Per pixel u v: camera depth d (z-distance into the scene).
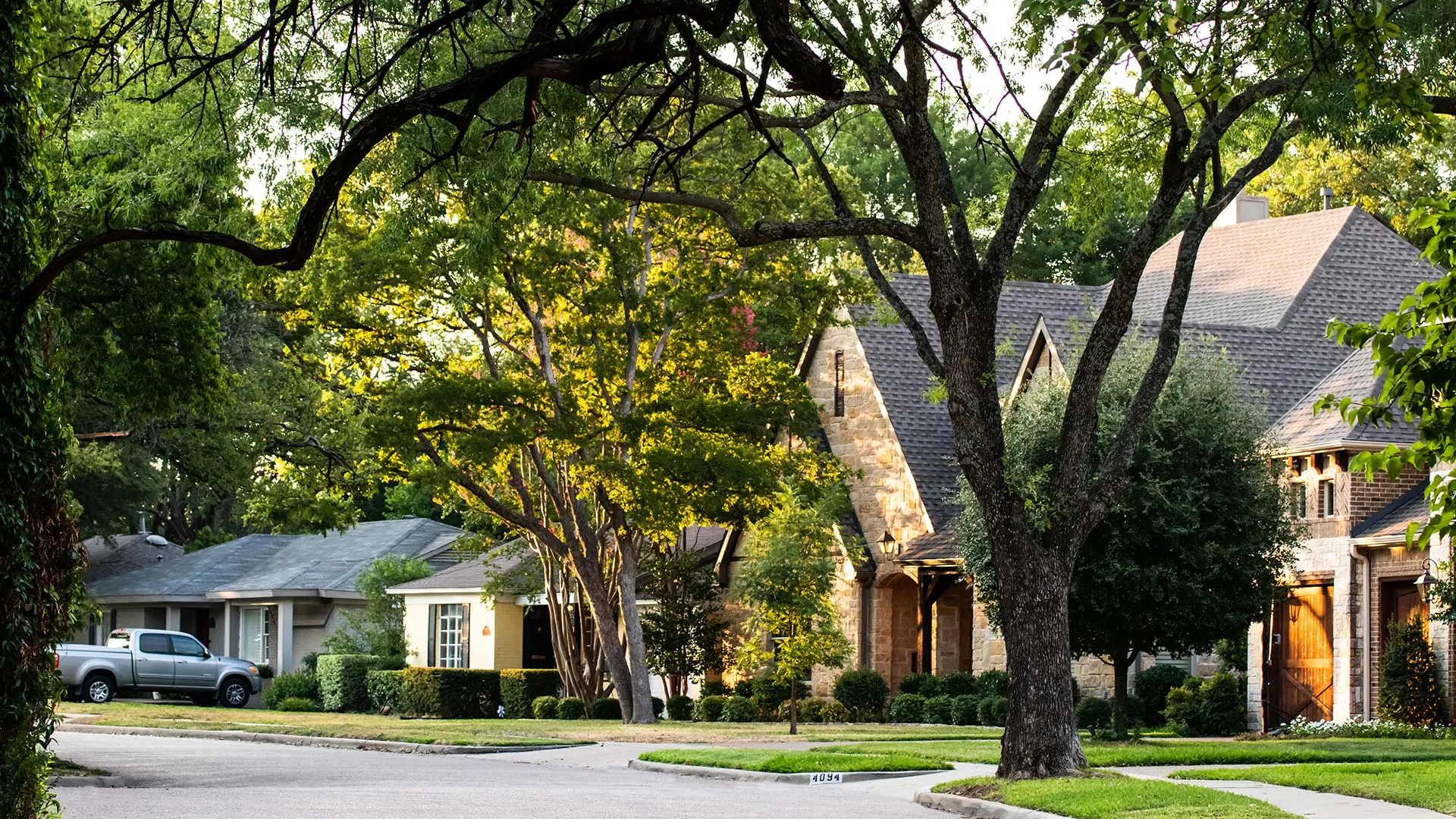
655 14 5.85
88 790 17.09
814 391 39.56
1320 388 31.14
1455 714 25.94
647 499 30.58
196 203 20.05
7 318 7.97
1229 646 30.16
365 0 7.25
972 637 35.25
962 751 23.31
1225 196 19.11
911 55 17.81
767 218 31.33
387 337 32.62
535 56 5.80
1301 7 14.71
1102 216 20.50
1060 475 19.03
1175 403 25.00
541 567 41.62
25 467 8.15
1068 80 18.31
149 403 21.88
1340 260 37.94
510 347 33.12
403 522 53.84
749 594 28.66
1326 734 26.67
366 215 26.61
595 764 23.56
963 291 18.89
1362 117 16.89
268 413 31.52
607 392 31.95
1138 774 18.91
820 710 35.44
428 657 45.38
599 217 30.42
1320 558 28.62
